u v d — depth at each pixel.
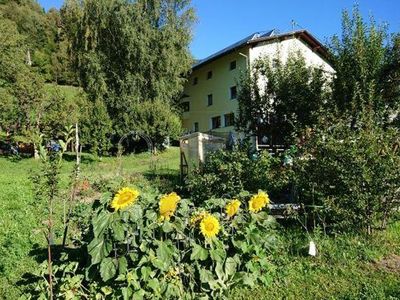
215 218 4.89
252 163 10.69
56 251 6.62
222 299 4.81
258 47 31.36
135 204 4.41
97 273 4.42
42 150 4.54
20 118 26.91
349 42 13.88
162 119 31.36
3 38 30.22
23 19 66.06
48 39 63.50
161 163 24.56
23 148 28.03
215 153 12.45
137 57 32.12
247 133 16.97
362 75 12.85
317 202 7.80
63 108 26.72
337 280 5.54
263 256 5.41
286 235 7.20
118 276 4.22
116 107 31.16
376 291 5.07
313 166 7.54
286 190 10.08
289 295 5.10
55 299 4.56
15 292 5.43
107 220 4.24
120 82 31.55
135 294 4.17
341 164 7.12
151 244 4.46
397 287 5.21
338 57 14.05
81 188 11.83
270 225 5.59
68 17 33.56
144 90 32.84
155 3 32.53
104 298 4.32
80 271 4.73
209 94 38.56
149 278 4.31
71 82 55.31
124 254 4.36
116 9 32.41
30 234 7.84
